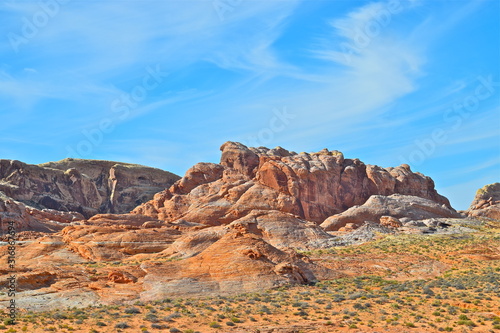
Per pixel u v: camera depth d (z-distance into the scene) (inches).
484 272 2910.9
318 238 4229.8
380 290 2514.8
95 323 1860.2
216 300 2268.7
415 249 3799.2
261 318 1971.0
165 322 1902.1
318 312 2059.5
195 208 5054.1
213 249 2746.1
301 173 5167.3
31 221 4606.3
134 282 2524.6
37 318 1926.7
